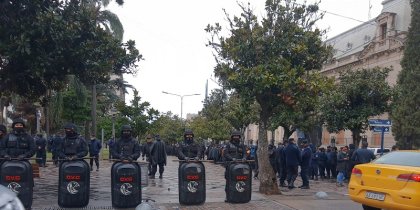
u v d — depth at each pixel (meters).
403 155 10.01
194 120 50.88
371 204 9.55
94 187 14.90
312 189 15.96
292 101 12.57
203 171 11.21
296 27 12.80
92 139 21.78
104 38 12.75
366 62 37.50
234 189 11.38
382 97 22.08
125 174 10.23
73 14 12.08
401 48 33.56
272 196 13.02
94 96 32.06
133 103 32.38
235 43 12.98
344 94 22.03
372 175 9.62
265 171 13.64
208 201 11.97
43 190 13.76
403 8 34.97
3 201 5.12
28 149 9.78
